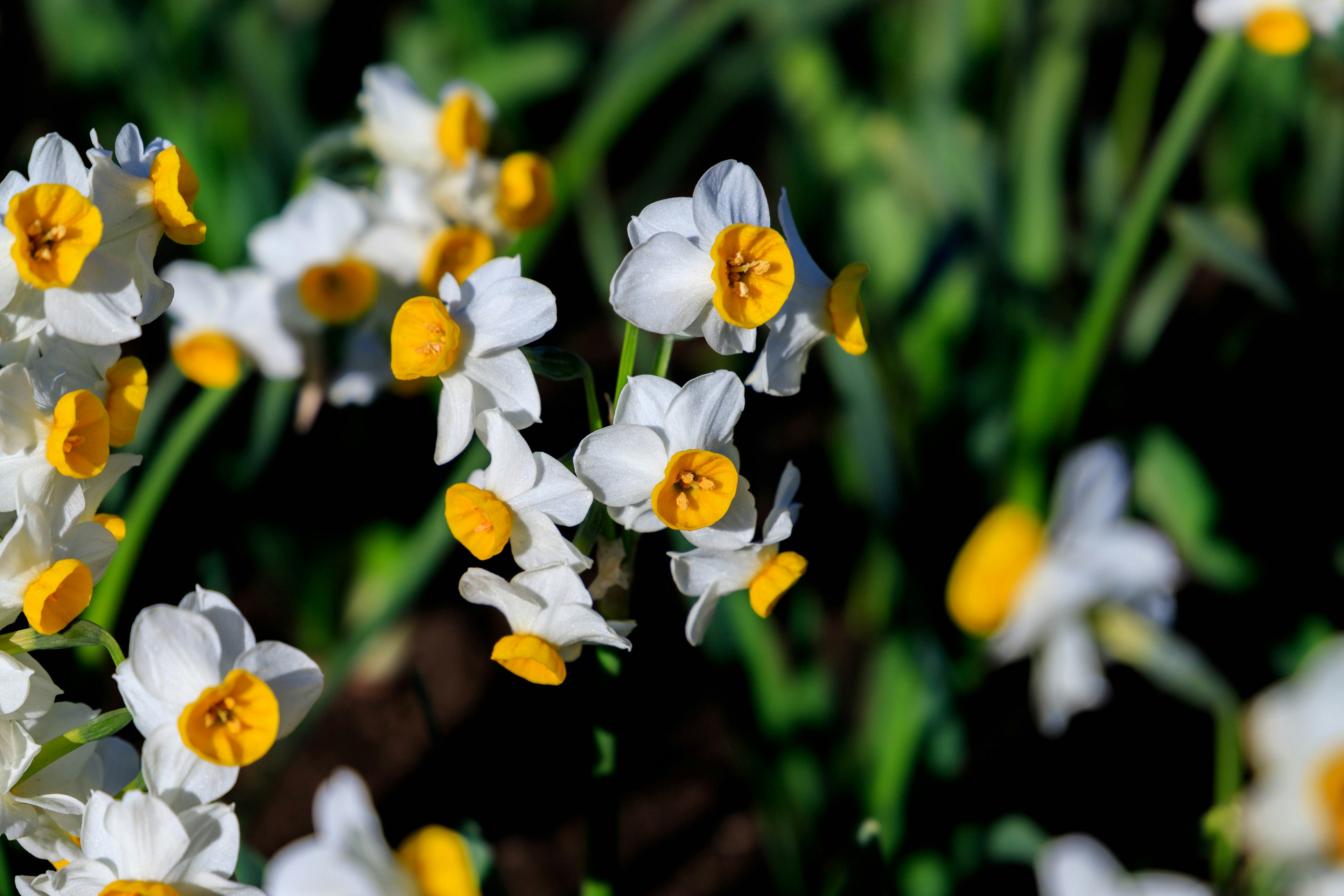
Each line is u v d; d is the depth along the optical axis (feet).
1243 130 4.22
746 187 2.06
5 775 2.06
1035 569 2.22
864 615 3.51
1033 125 3.54
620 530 2.11
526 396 2.08
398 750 3.19
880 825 2.43
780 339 2.10
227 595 3.58
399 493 3.57
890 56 4.61
